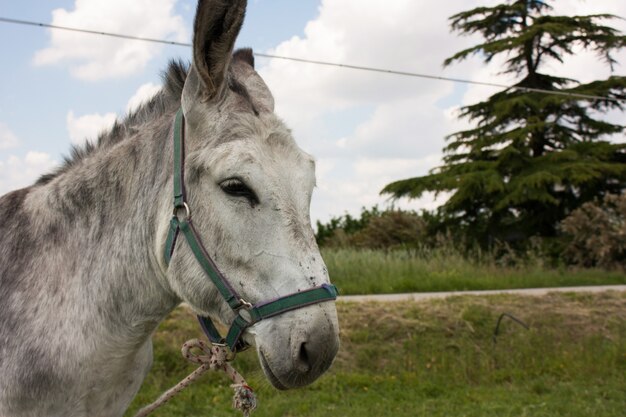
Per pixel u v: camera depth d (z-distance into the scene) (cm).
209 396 646
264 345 224
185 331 728
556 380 721
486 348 787
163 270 248
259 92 257
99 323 254
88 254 262
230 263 230
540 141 2411
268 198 226
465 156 2481
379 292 1188
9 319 256
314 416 605
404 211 2292
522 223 2298
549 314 888
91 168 274
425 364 739
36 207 279
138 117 284
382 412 615
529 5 2553
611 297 995
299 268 223
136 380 280
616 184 2242
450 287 1244
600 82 2362
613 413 611
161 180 252
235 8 228
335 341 220
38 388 245
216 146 232
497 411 621
